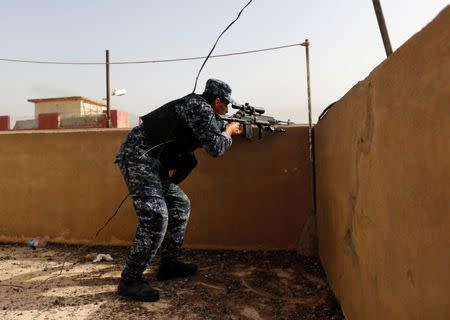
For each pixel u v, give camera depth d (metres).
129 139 3.04
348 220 2.31
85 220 4.40
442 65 1.02
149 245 2.87
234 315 2.60
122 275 2.91
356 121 2.06
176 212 3.29
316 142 3.83
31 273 3.44
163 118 2.98
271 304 2.77
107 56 12.20
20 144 4.51
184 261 3.78
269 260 3.79
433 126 1.08
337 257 2.70
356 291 2.13
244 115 3.63
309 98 4.17
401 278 1.39
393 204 1.46
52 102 27.97
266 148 4.09
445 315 1.05
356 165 2.07
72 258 3.91
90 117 22.36
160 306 2.74
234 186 4.14
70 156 4.42
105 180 4.36
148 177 2.94
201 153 4.18
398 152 1.39
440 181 1.05
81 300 2.83
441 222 1.05
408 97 1.27
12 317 2.55
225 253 4.03
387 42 2.97
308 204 4.02
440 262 1.07
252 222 4.12
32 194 4.49
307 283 3.16
